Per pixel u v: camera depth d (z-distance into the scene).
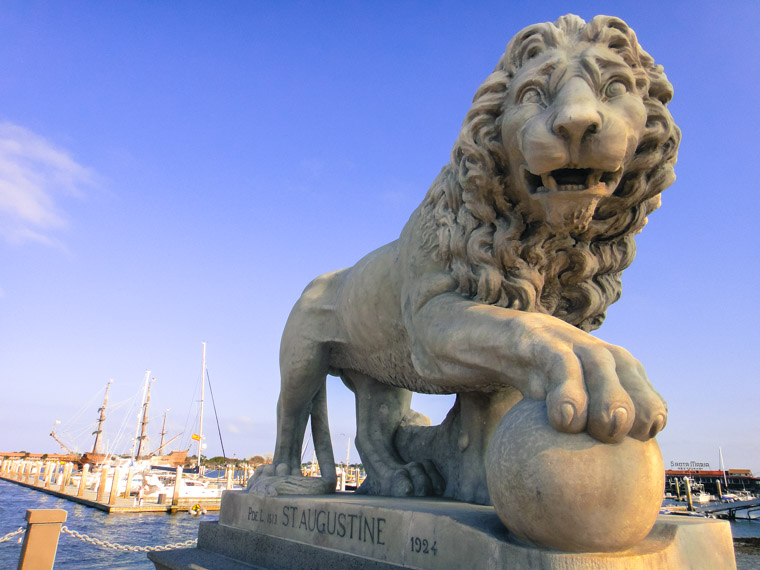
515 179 1.32
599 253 1.46
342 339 2.09
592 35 1.25
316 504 1.61
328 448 2.29
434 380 1.47
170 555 2.03
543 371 1.04
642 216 1.40
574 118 1.05
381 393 2.26
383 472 2.01
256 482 2.04
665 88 1.28
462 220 1.46
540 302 1.50
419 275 1.59
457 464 1.84
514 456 0.97
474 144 1.33
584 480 0.90
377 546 1.35
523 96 1.24
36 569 2.83
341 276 2.25
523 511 0.95
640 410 0.92
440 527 1.18
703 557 1.07
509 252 1.39
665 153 1.30
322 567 1.49
